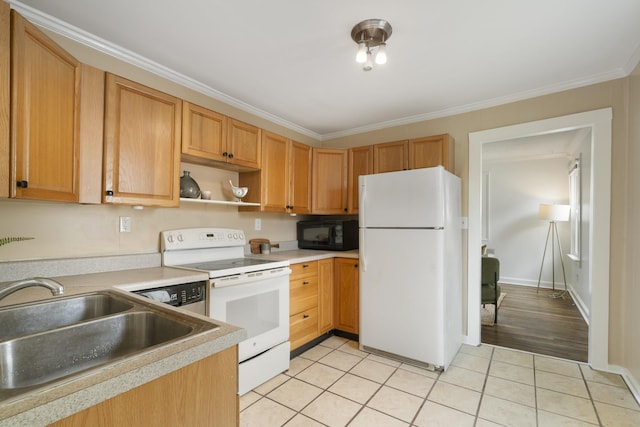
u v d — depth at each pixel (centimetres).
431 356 239
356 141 370
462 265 294
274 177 293
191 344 79
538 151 500
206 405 81
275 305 239
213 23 176
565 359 259
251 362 212
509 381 222
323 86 256
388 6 159
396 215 258
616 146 231
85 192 162
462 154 298
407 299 251
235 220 290
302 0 156
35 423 52
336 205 344
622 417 181
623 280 228
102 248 200
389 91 265
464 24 174
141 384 67
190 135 218
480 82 247
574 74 234
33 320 128
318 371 239
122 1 158
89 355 104
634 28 177
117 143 177
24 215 169
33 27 128
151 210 226
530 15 166
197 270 202
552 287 530
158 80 227
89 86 164
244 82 250
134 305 125
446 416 183
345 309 307
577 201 442
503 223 573
